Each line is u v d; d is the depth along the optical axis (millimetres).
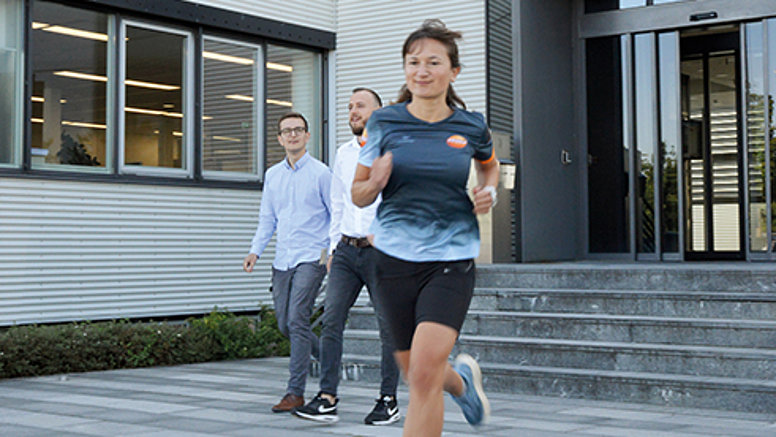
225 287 9711
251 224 10008
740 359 5504
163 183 9141
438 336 2924
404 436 2941
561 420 4914
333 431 4598
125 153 8930
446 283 2984
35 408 5402
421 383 2928
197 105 9555
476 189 2967
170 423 4828
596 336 6418
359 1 10742
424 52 2984
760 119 9375
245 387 6418
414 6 10344
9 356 6930
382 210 3082
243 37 10078
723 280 6633
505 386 6051
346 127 10805
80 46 8633
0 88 8102
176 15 9297
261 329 8859
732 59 9656
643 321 6227
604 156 10352
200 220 9500
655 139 9953
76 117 8562
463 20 10008
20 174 8031
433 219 3008
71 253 8391
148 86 9164
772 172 9297
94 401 5699
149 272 9008
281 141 5496
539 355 6234
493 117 9828
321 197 5418
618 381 5633
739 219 9562
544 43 10047
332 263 5078
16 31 8188
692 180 9867
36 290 8125
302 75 10766
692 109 9906
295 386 5230
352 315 7605
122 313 8766
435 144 2998
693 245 9859
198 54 9578
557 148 10203
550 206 10023
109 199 8711
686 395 5391
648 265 8617
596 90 10422
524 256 9555
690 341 6051
